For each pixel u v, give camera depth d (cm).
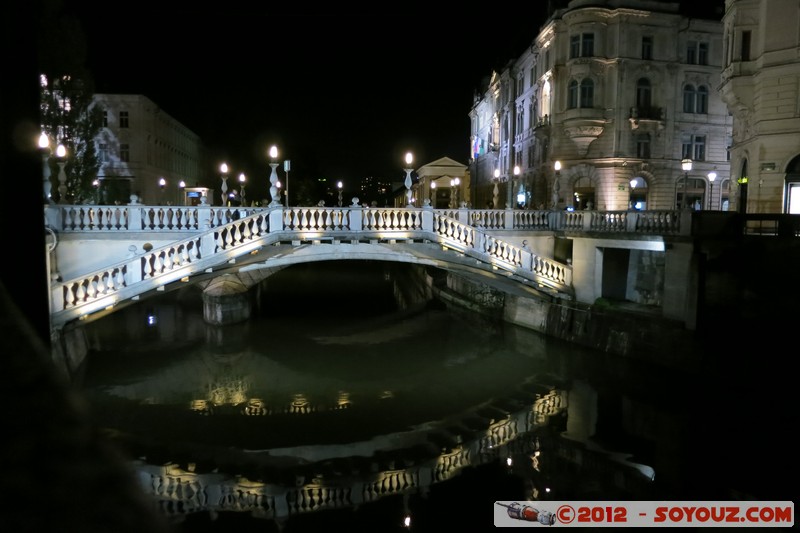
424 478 1300
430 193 6406
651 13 3869
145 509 90
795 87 2498
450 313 3225
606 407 1728
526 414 1686
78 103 3309
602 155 3938
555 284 2284
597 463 1370
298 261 2036
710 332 1739
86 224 1819
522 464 1371
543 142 4372
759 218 1719
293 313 3155
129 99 5184
